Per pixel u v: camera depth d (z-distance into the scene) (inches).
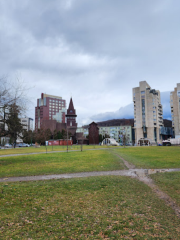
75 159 837.2
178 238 194.7
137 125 4261.8
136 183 411.8
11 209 269.6
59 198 315.9
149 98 4207.7
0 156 1061.1
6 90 676.7
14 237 198.4
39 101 7450.8
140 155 981.8
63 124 4630.9
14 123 724.7
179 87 4266.7
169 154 1015.6
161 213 256.1
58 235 203.0
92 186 383.9
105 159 821.9
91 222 231.8
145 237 196.4
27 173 530.6
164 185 393.4
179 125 4325.8
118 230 212.1
